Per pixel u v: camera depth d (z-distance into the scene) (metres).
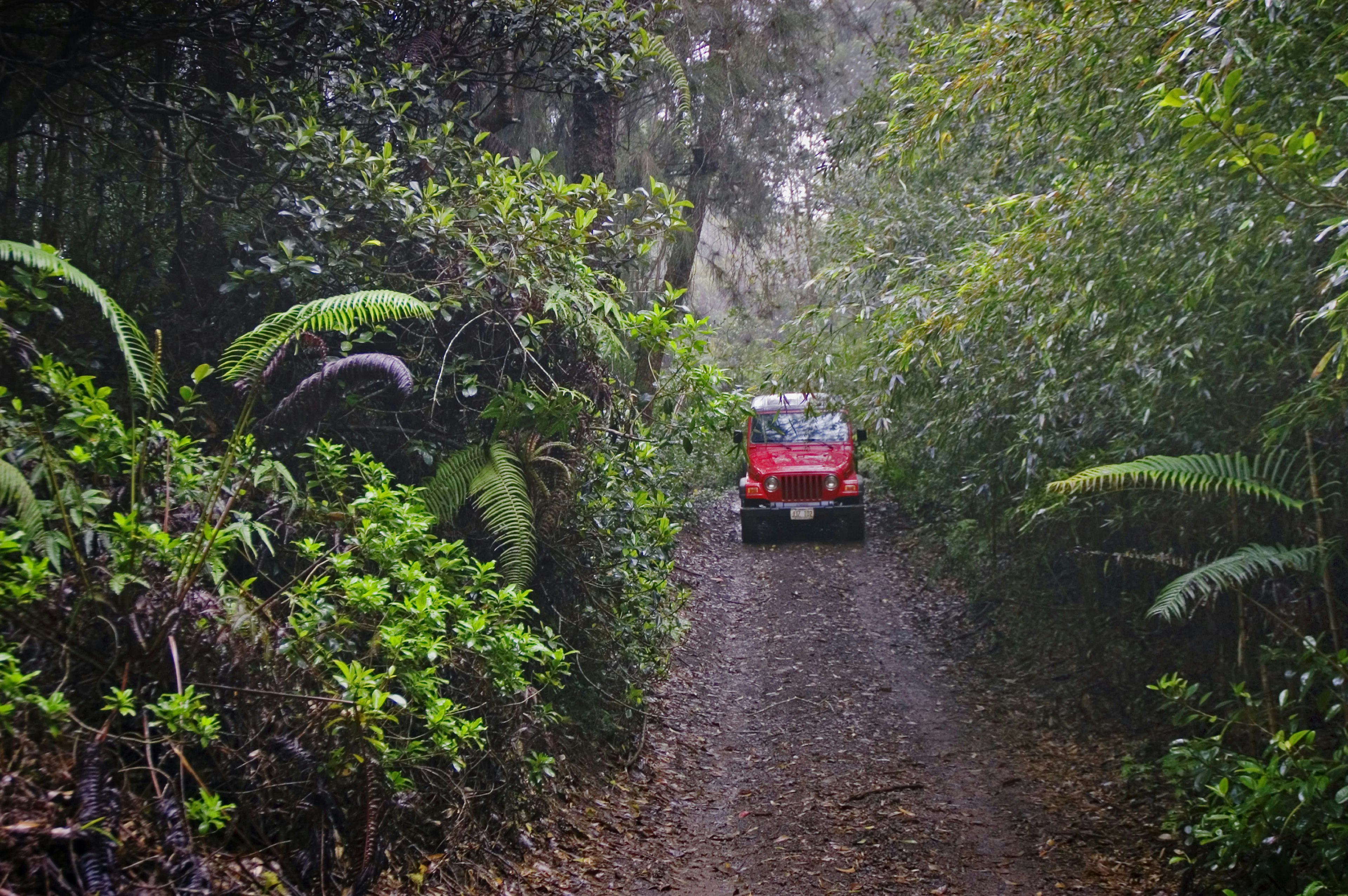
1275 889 4.54
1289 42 4.27
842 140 11.94
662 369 7.30
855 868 5.58
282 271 5.13
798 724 8.48
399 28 6.79
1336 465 5.04
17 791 2.79
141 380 3.78
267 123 5.51
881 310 6.91
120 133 5.60
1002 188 9.81
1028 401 7.25
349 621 4.12
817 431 15.66
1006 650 10.09
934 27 11.00
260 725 3.65
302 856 3.53
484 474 5.43
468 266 5.71
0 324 3.84
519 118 12.14
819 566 14.12
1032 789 6.78
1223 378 5.52
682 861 5.72
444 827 4.56
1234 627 6.95
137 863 2.93
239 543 4.42
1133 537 7.84
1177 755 5.04
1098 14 5.12
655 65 13.45
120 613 3.40
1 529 3.33
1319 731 5.97
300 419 4.66
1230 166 4.18
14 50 4.94
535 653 5.41
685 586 12.40
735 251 17.88
